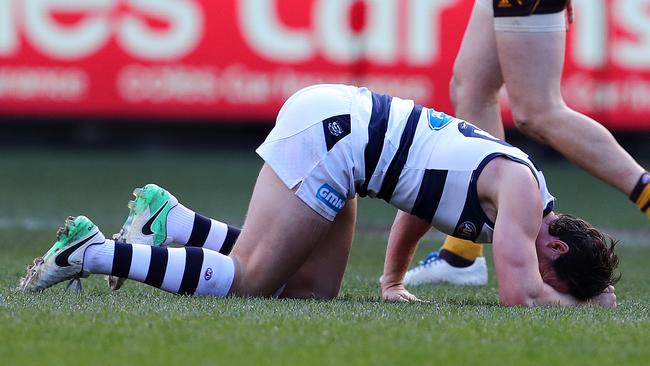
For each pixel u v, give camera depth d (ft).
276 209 42.34
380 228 89.35
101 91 143.64
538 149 160.45
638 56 138.31
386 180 43.21
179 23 143.02
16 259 61.11
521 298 40.88
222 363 28.63
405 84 140.67
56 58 142.92
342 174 42.60
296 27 142.10
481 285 55.72
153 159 154.30
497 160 42.16
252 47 142.82
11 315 35.47
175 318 35.27
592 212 105.60
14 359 29.07
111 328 33.40
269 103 143.43
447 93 140.15
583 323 36.24
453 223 43.06
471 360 29.66
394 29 140.36
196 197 107.65
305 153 42.42
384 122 43.16
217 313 36.60
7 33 142.10
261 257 42.39
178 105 143.95
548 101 51.90
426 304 42.04
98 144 162.91
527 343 32.37
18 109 143.02
